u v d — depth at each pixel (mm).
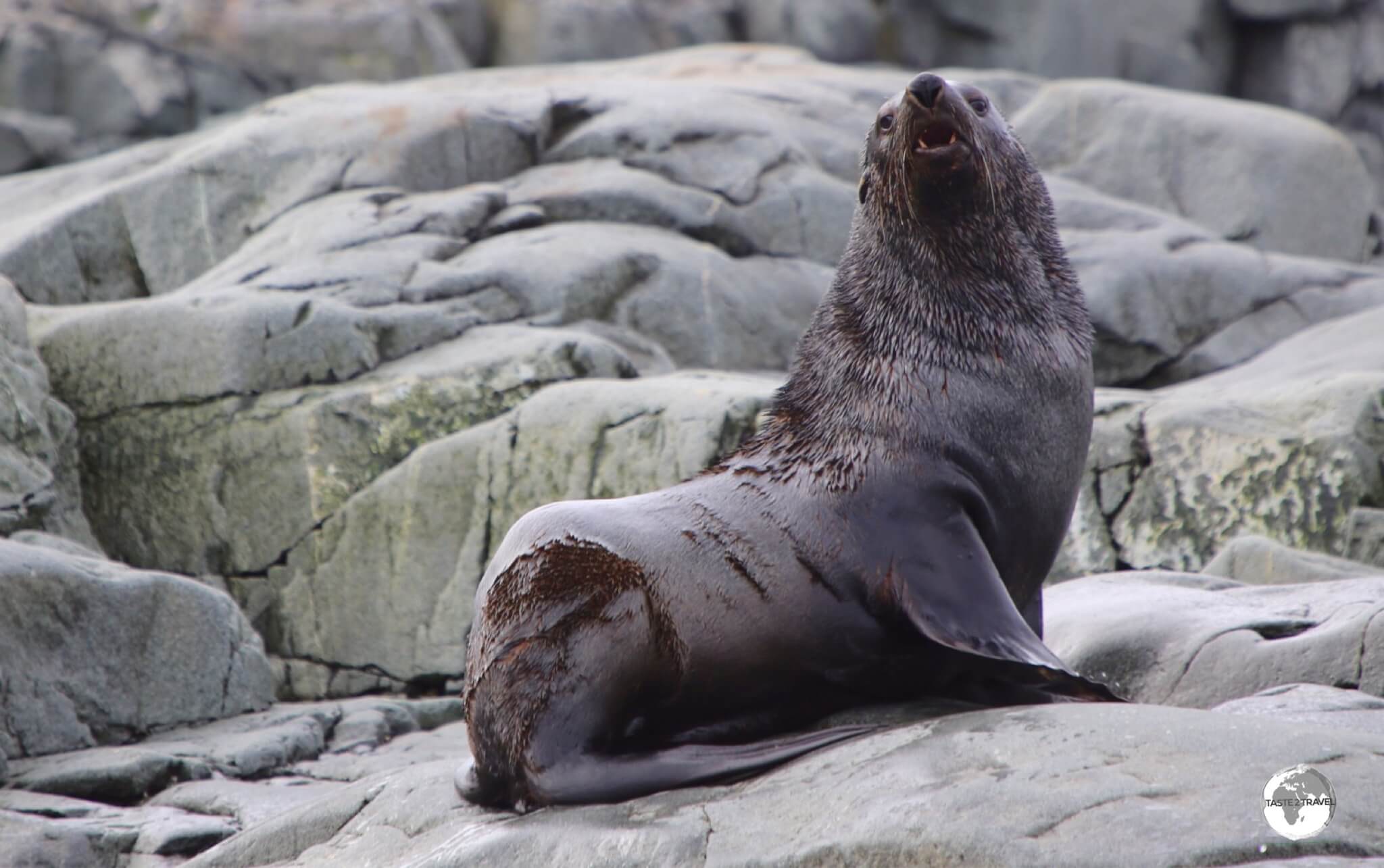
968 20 96812
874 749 16406
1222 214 62906
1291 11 96750
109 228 50344
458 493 37031
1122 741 15141
